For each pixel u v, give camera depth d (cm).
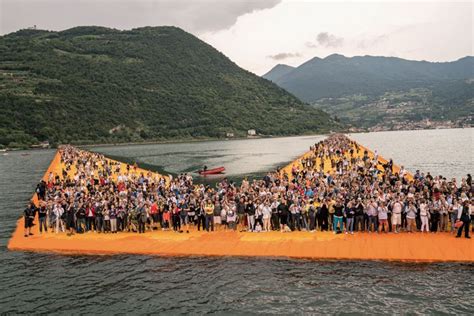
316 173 4438
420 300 1877
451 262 2250
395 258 2333
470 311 1770
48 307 1955
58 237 2978
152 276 2262
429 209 2686
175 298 2006
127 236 2942
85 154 8462
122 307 1936
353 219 2730
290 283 2111
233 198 3139
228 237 2819
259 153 12975
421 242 2508
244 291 2050
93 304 1972
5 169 9519
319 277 2161
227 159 10981
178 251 2609
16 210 4175
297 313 1823
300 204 2892
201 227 3106
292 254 2472
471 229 2683
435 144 14238
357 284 2061
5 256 2638
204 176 6981
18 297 2062
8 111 18150
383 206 2708
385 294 1947
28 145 17138
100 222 3053
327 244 2578
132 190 3841
